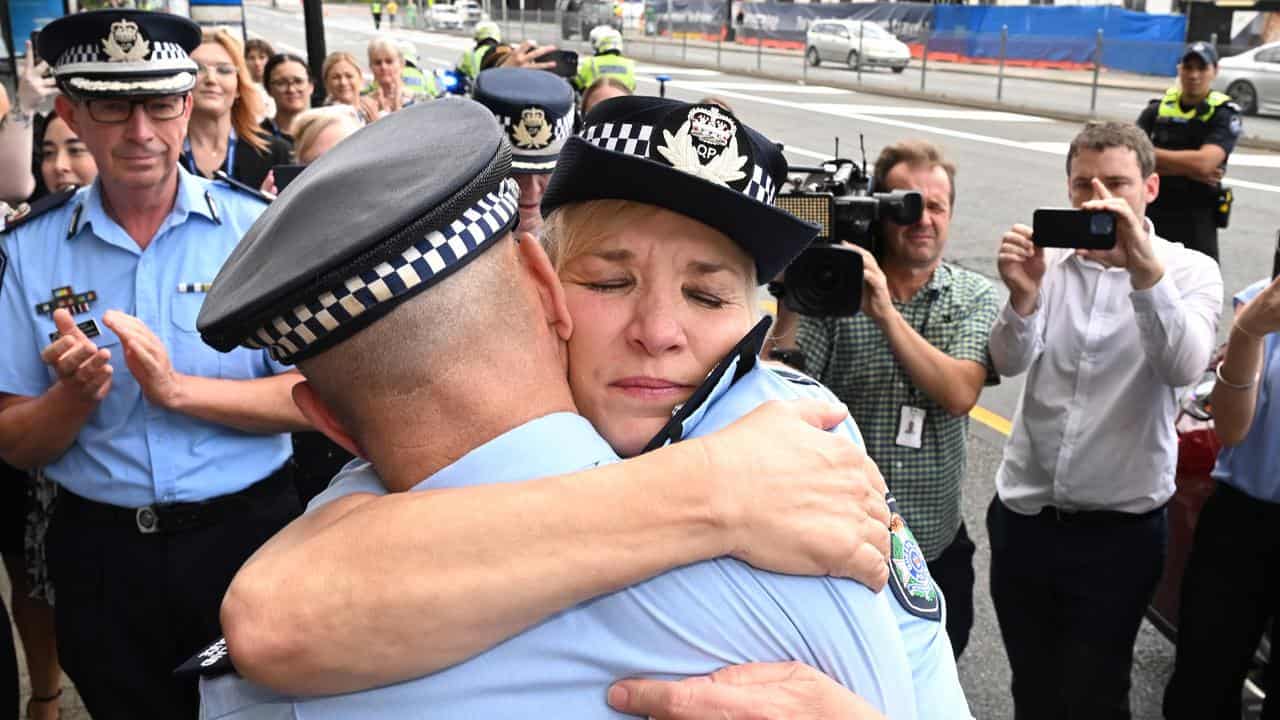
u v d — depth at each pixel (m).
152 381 2.27
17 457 2.37
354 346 0.90
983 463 5.11
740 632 0.91
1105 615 2.77
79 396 2.25
